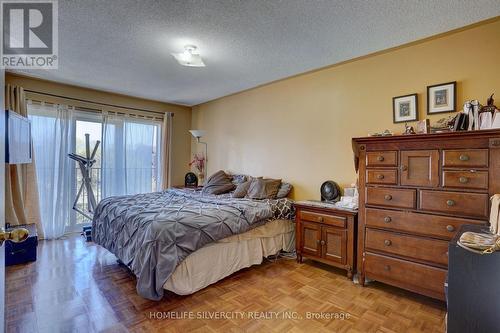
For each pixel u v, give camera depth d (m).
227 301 2.19
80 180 4.17
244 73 3.49
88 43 2.61
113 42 2.59
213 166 5.05
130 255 2.29
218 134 4.94
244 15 2.11
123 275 2.63
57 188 3.91
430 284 2.04
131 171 4.71
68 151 4.04
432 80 2.50
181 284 2.19
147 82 3.89
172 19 2.18
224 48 2.71
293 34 2.40
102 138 4.37
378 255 2.33
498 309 1.07
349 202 2.71
